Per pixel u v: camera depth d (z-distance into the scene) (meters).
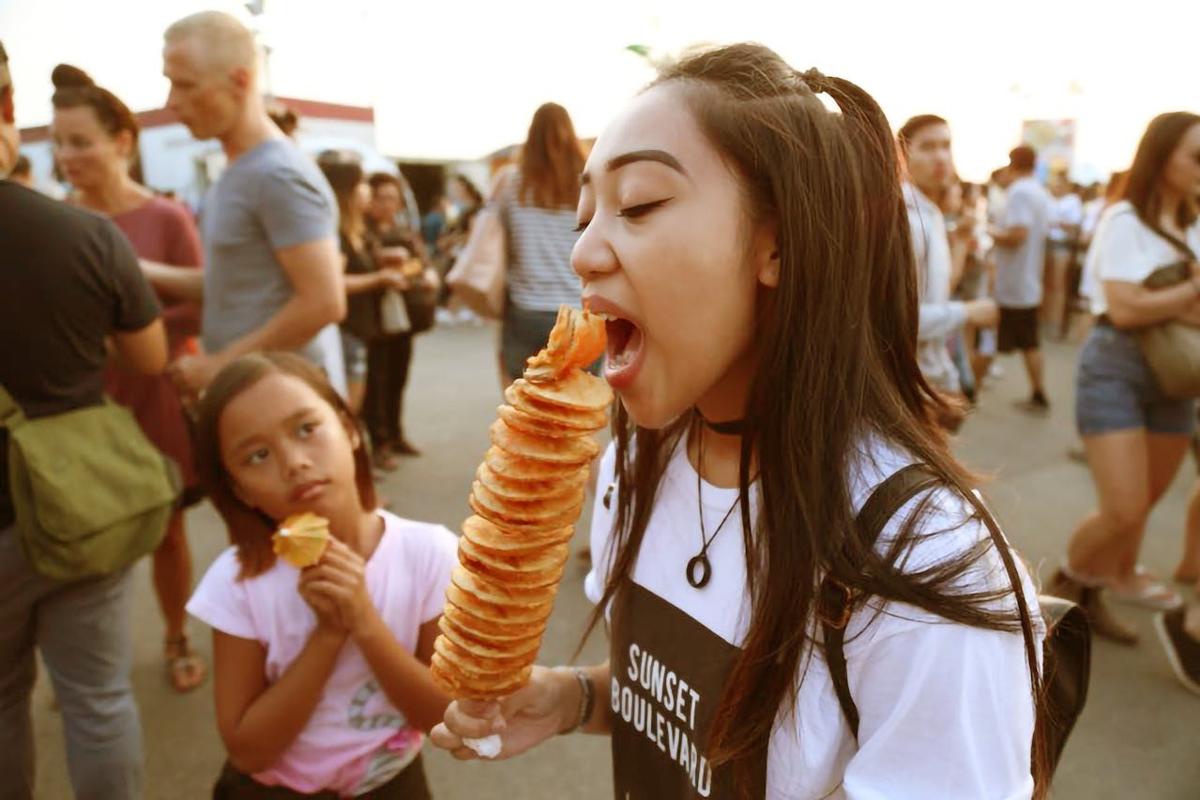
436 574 1.78
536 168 3.75
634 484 1.15
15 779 2.09
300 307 2.69
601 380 0.89
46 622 2.06
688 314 0.84
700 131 0.84
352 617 1.56
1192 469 5.79
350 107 11.37
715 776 0.97
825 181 0.86
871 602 0.83
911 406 1.01
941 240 3.30
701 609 1.02
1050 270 10.76
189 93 2.57
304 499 1.64
